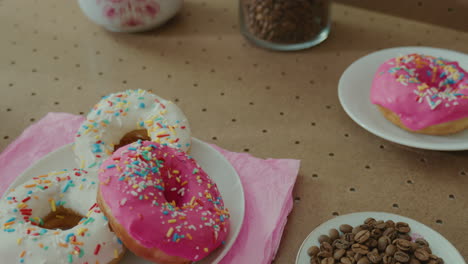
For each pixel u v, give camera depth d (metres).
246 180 0.54
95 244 0.47
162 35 0.71
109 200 0.47
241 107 0.62
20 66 0.67
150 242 0.46
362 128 0.59
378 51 0.65
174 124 0.55
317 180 0.55
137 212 0.47
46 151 0.57
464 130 0.57
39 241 0.47
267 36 0.68
